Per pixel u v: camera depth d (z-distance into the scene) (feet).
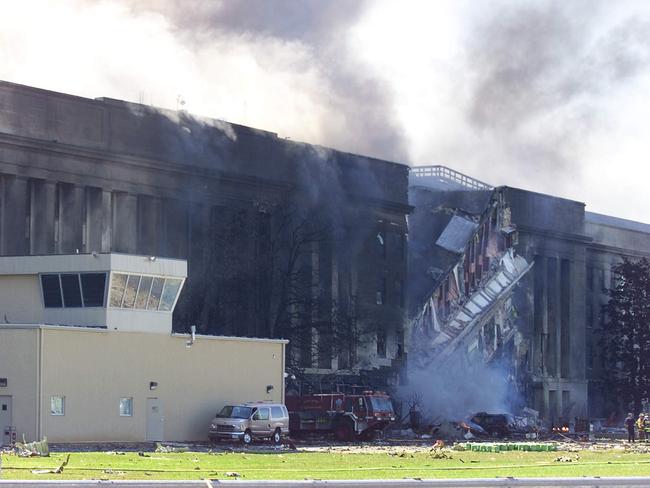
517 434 380.99
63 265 262.88
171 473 163.43
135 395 261.24
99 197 364.38
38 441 237.66
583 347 559.38
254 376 289.53
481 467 196.24
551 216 542.16
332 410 311.68
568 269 554.87
